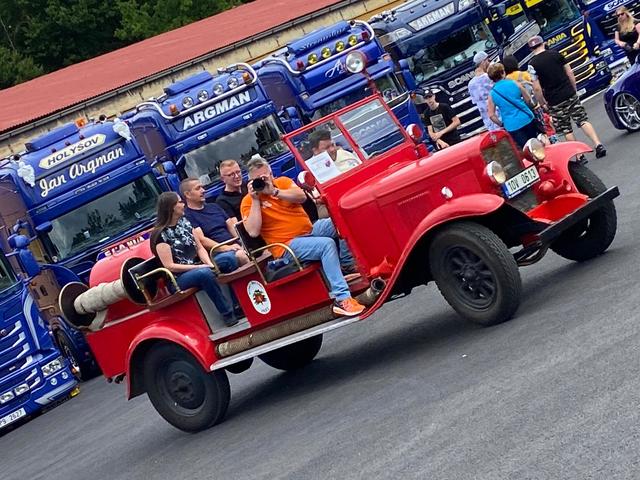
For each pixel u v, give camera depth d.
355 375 9.51
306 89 20.47
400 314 11.39
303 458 7.59
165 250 9.79
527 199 9.38
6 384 15.20
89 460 10.93
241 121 18.81
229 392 9.98
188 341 9.80
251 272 9.45
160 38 36.69
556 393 6.70
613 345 7.14
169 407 10.20
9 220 17.36
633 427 5.78
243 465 8.13
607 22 25.25
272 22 30.22
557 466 5.66
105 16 60.91
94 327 10.39
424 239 8.95
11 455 13.38
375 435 7.40
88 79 30.44
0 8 62.69
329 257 9.07
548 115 15.95
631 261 9.13
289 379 10.78
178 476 8.66
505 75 15.31
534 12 24.56
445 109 19.52
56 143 17.94
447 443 6.64
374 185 9.22
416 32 23.42
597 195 9.56
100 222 17.64
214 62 27.86
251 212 9.23
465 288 8.81
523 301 9.25
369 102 9.94
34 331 15.45
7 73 57.91
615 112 16.88
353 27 21.19
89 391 16.36
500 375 7.47
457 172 8.80
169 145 18.58
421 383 8.15
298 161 9.40
